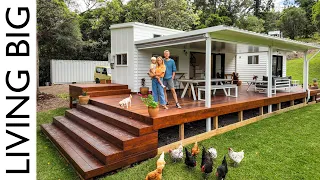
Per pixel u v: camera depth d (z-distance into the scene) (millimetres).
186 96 7922
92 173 3414
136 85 8742
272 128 5938
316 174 3564
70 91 8672
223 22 25578
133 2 17578
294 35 27578
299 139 5094
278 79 8562
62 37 14930
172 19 17734
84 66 17422
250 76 13414
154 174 3242
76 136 4781
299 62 19938
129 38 8758
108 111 5711
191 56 11156
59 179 3619
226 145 4801
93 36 20656
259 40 7082
